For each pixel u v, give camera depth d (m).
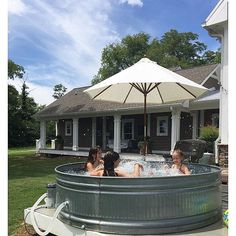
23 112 40.69
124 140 20.20
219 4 10.66
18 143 39.22
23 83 41.97
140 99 7.46
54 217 4.30
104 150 18.81
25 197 8.20
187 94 6.94
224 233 3.97
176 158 5.44
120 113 18.09
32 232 5.42
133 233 3.82
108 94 7.00
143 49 50.12
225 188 7.23
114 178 3.89
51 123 40.94
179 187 3.99
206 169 5.79
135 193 3.85
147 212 3.84
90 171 5.79
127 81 4.93
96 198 3.98
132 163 6.26
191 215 4.07
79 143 24.17
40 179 11.52
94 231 3.98
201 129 15.04
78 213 4.14
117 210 3.88
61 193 4.48
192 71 18.81
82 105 21.66
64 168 5.66
